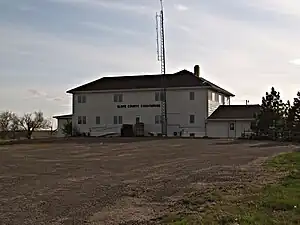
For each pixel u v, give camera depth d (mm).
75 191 11820
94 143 36625
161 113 56062
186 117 54906
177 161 20406
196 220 8039
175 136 52812
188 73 58062
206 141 38812
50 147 31906
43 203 10164
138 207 9695
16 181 13781
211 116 54500
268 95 45281
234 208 9016
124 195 11180
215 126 53594
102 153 25875
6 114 73750
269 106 44781
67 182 13539
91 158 22422
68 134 62875
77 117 60500
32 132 74312
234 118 52531
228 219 8008
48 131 76438
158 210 9367
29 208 9609
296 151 26078
